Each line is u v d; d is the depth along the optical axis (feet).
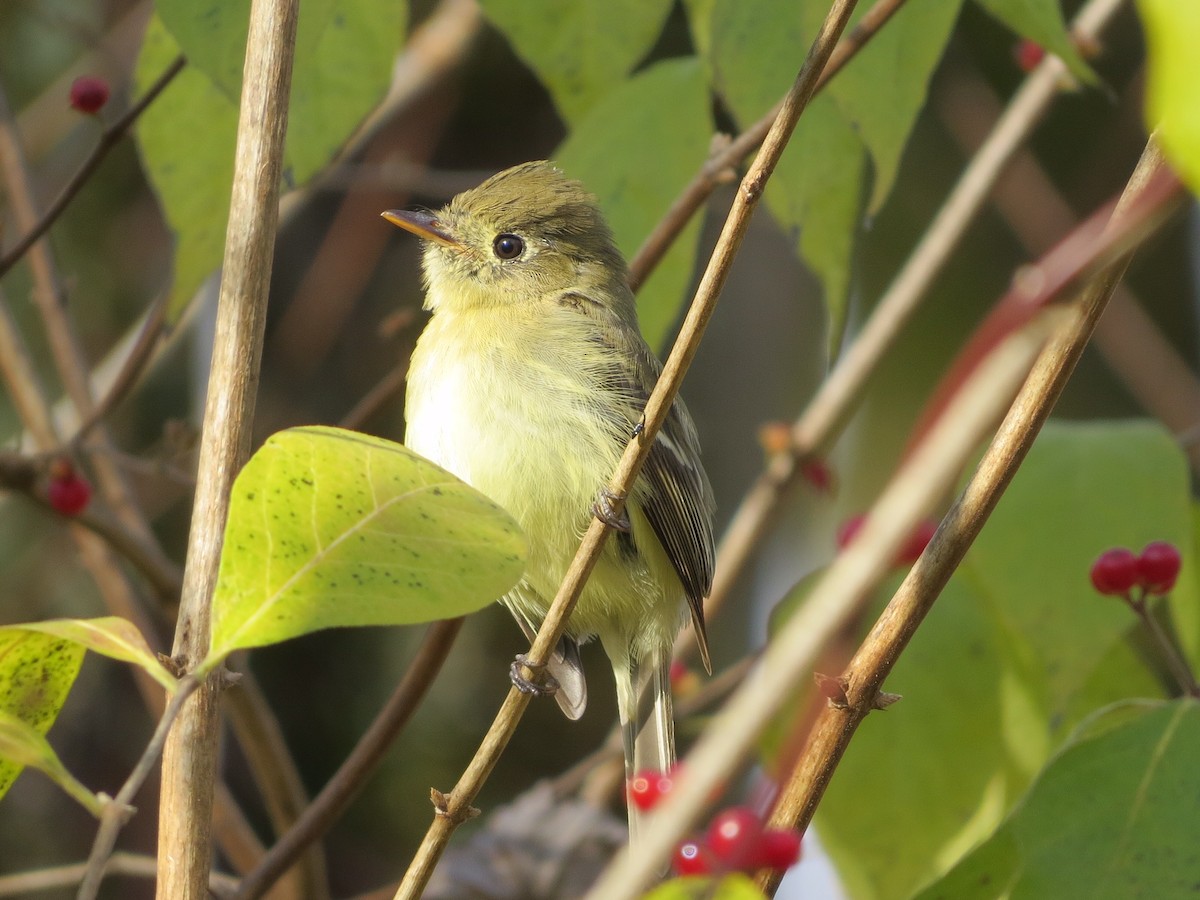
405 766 35.65
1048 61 26.91
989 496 14.66
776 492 28.78
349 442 12.75
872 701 14.79
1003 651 22.21
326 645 36.37
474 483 25.72
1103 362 40.88
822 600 8.25
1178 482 21.48
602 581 26.13
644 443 16.46
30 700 14.11
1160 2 6.42
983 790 22.06
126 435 35.81
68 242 37.17
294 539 12.44
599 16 25.16
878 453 39.58
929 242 27.81
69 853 33.30
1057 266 8.19
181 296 22.91
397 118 38.01
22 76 39.01
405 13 21.89
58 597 35.45
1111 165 40.04
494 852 29.96
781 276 38.47
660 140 26.25
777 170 23.43
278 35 15.81
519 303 27.86
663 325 26.84
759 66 22.53
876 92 20.77
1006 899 16.20
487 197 28.81
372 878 34.47
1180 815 15.51
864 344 28.43
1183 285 42.22
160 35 23.63
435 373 26.53
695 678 30.60
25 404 28.84
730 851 11.83
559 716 37.14
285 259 37.45
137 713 35.09
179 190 22.90
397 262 38.01
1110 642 21.02
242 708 24.07
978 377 8.07
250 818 35.55
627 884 8.55
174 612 25.54
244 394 15.10
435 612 12.39
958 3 20.56
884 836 22.11
